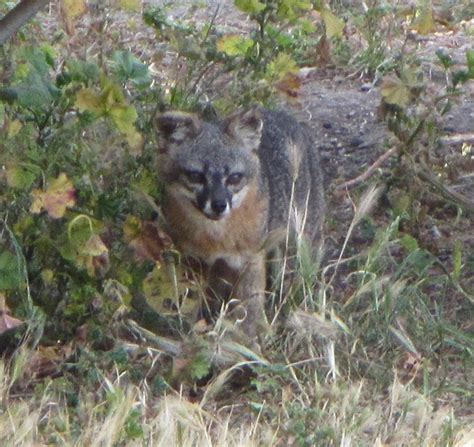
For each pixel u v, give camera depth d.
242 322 10.48
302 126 12.47
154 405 9.16
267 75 11.81
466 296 10.75
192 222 10.57
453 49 17.14
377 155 14.04
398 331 10.31
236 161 10.43
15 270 9.11
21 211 9.63
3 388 8.88
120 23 15.42
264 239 10.79
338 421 8.68
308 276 10.37
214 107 11.69
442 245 12.25
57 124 9.77
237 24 16.86
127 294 9.85
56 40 11.39
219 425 8.70
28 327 9.48
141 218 10.21
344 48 16.66
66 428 8.38
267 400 9.46
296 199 11.57
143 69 10.01
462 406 9.41
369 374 9.83
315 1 11.68
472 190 13.22
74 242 9.24
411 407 8.95
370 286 10.46
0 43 8.82
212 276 10.98
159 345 9.91
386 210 12.81
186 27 13.24
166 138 10.56
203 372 9.42
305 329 9.84
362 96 15.74
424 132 13.39
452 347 10.43
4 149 8.95
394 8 15.89
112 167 9.91
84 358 9.41
